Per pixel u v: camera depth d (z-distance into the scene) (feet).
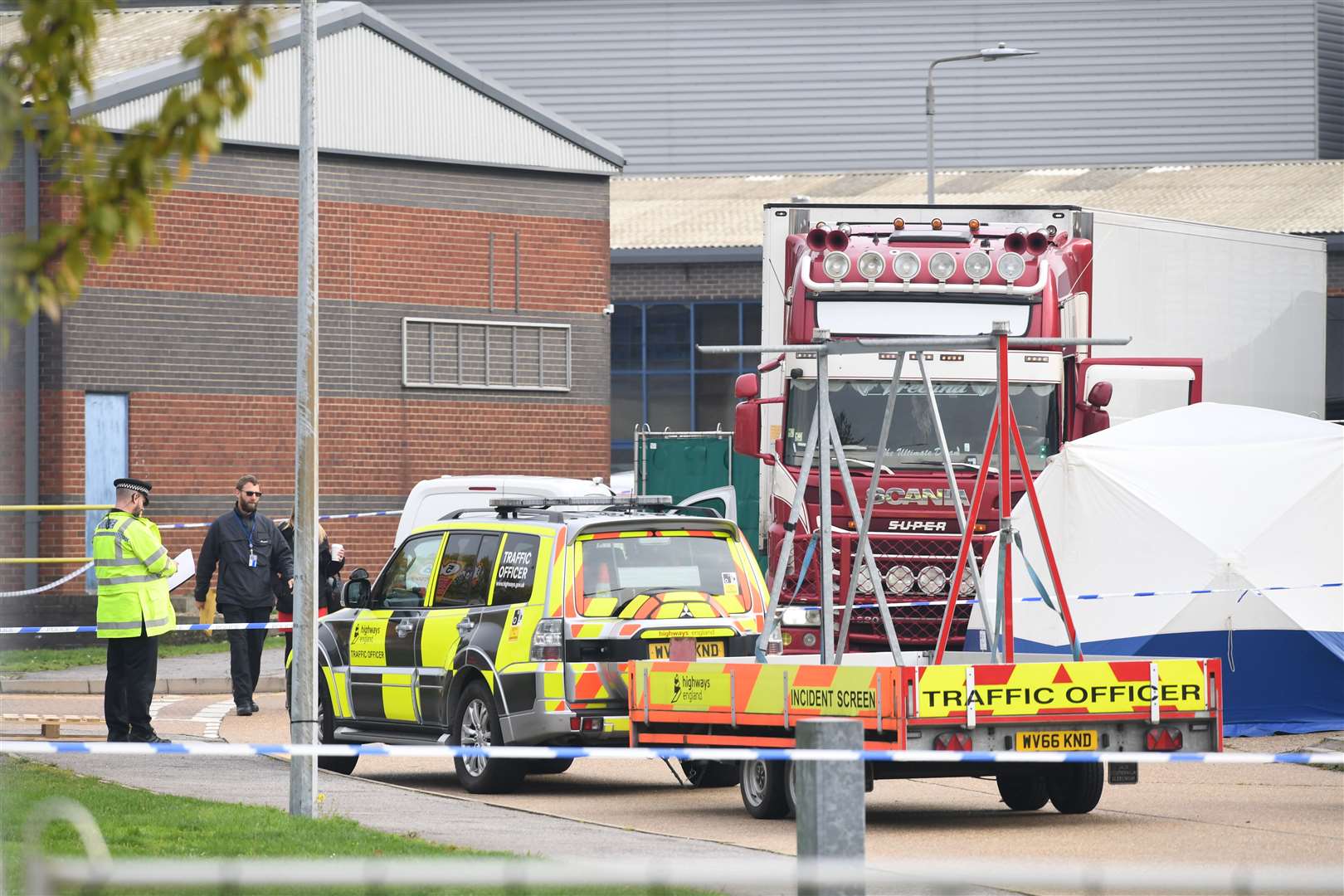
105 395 368.89
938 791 176.76
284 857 119.03
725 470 338.95
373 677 189.06
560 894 109.70
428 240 406.41
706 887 113.80
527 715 169.78
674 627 171.63
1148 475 223.10
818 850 88.02
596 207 425.69
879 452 161.48
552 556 172.96
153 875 63.21
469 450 409.90
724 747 156.66
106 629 195.72
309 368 141.90
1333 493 220.84
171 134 79.36
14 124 77.25
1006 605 152.25
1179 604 217.36
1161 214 554.05
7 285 76.69
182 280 376.07
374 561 399.03
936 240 240.32
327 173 395.14
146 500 199.21
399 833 135.54
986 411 233.55
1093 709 147.33
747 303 587.27
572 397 422.00
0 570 357.41
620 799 169.37
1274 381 307.58
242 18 79.36
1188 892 114.73
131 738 198.39
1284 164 627.87
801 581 177.06
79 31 80.69
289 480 386.11
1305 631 216.33
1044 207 250.57
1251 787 174.91
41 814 70.08
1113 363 253.65
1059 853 131.64
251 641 243.60
